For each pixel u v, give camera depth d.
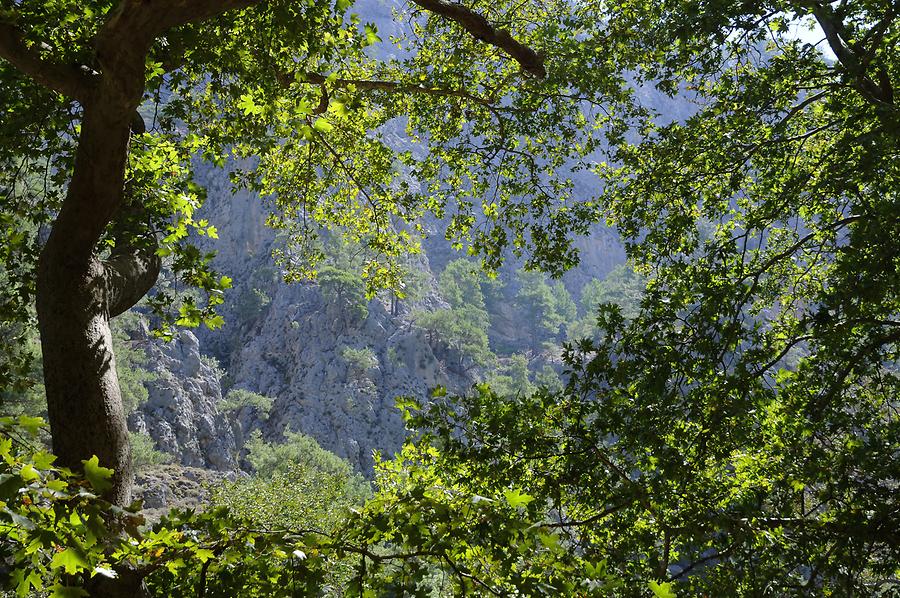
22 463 2.90
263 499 29.69
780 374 9.37
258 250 139.00
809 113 13.18
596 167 14.05
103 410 5.66
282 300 124.31
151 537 3.82
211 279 6.25
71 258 5.78
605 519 8.59
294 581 3.83
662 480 7.97
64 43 6.95
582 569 3.82
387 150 13.75
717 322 9.22
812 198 11.35
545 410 8.58
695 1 10.55
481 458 8.06
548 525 5.11
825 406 9.02
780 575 7.81
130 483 5.76
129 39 4.93
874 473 8.16
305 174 13.68
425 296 143.62
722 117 11.85
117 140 5.51
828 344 9.15
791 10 10.18
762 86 11.06
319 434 106.44
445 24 13.41
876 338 9.19
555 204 14.21
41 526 2.86
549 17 13.23
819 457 8.50
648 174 12.64
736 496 8.76
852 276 8.79
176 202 6.64
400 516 4.05
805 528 8.20
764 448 9.08
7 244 8.24
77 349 5.65
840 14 9.52
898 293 8.96
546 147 13.98
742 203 13.62
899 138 8.84
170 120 9.91
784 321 12.67
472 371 125.25
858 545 7.72
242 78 7.95
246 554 4.09
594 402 8.74
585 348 8.95
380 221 14.23
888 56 10.91
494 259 13.95
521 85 12.69
